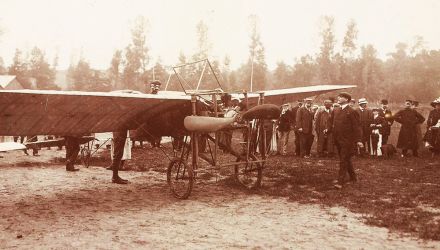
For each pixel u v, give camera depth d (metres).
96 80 86.19
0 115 6.74
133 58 80.12
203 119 7.96
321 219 6.66
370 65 76.75
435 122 14.87
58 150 18.64
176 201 8.16
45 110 7.05
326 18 79.31
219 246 5.29
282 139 15.69
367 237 5.64
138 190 9.30
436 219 6.41
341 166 9.08
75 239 5.63
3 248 5.25
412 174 10.60
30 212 7.24
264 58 70.56
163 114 9.02
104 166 13.12
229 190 9.22
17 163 13.75
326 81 78.69
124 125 9.12
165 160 14.38
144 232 5.98
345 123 9.06
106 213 7.17
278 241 5.50
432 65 76.31
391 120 15.22
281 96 11.06
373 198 8.00
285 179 10.34
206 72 59.53
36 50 94.69
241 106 8.80
